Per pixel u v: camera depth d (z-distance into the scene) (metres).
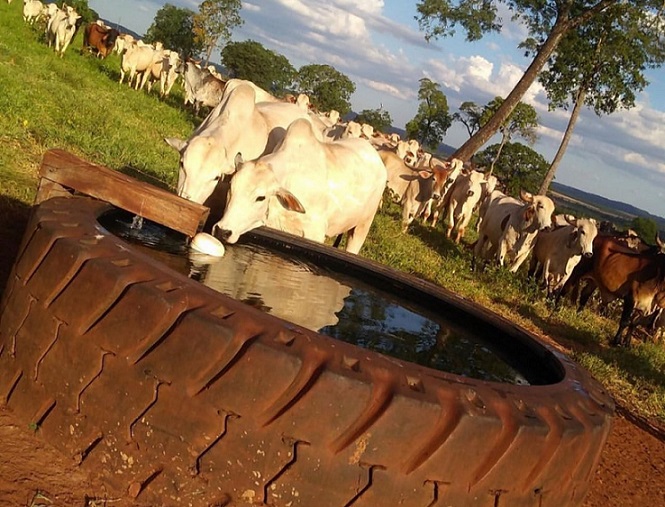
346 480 2.28
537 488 2.53
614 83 29.25
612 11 26.50
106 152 9.36
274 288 4.55
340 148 7.43
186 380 2.32
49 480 2.41
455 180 20.19
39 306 2.64
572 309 13.59
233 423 2.29
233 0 60.91
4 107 9.62
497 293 13.12
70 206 3.13
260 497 2.29
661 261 12.66
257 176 5.50
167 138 6.27
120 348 2.42
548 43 24.80
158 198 3.68
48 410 2.59
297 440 2.26
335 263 5.35
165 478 2.35
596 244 14.09
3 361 2.79
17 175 7.03
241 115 6.64
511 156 67.94
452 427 2.31
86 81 19.69
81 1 64.00
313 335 2.38
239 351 2.29
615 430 6.80
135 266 2.55
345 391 2.26
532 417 2.47
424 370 2.46
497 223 15.43
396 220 18.88
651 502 5.35
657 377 10.66
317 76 78.69
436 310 4.80
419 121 78.00
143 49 26.38
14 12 38.53
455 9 24.91
